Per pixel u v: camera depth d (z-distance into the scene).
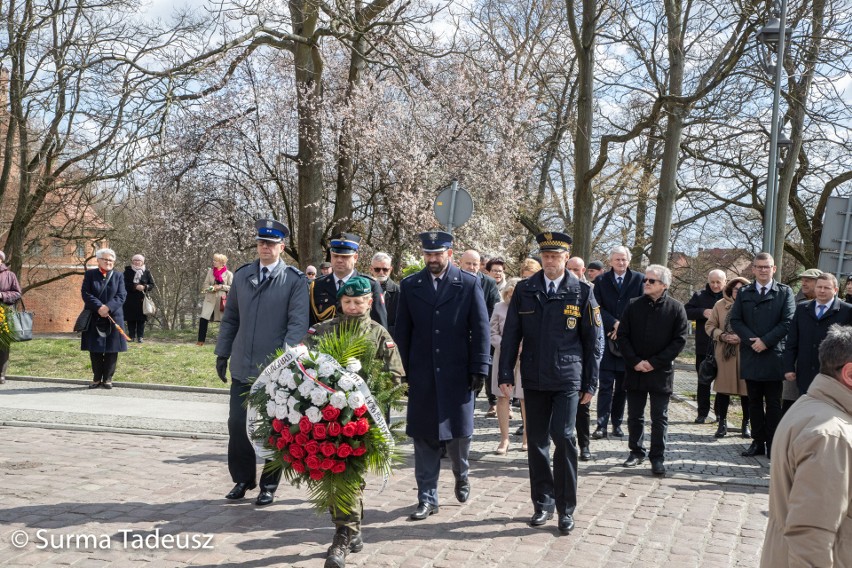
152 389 12.43
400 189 20.62
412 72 20.08
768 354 8.55
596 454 8.57
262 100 20.58
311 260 20.31
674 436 9.87
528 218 26.30
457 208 11.52
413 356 6.38
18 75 21.31
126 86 16.42
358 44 19.27
